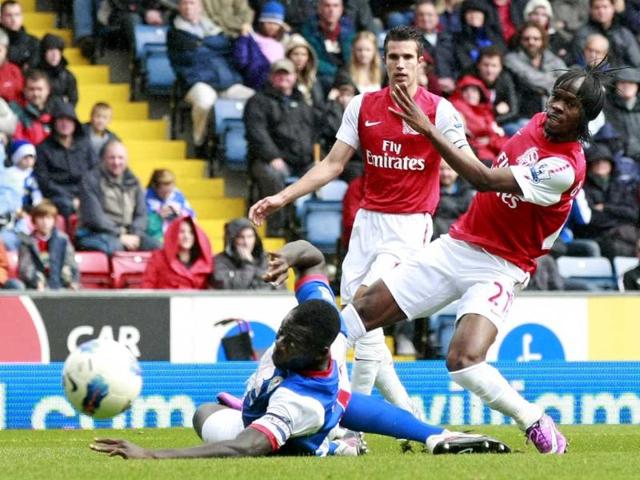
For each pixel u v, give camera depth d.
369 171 24.23
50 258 37.62
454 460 18.73
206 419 20.36
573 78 20.92
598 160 45.16
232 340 35.97
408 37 23.52
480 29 47.88
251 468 17.33
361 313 22.36
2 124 41.50
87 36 48.94
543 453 20.80
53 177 40.41
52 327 35.03
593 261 43.91
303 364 18.81
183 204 41.91
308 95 44.66
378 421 20.38
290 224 42.62
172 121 47.25
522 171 20.94
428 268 22.20
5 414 30.84
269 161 43.12
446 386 32.28
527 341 38.34
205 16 46.72
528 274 22.27
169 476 16.59
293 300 36.78
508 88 46.62
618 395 33.66
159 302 35.78
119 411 19.72
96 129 41.94
